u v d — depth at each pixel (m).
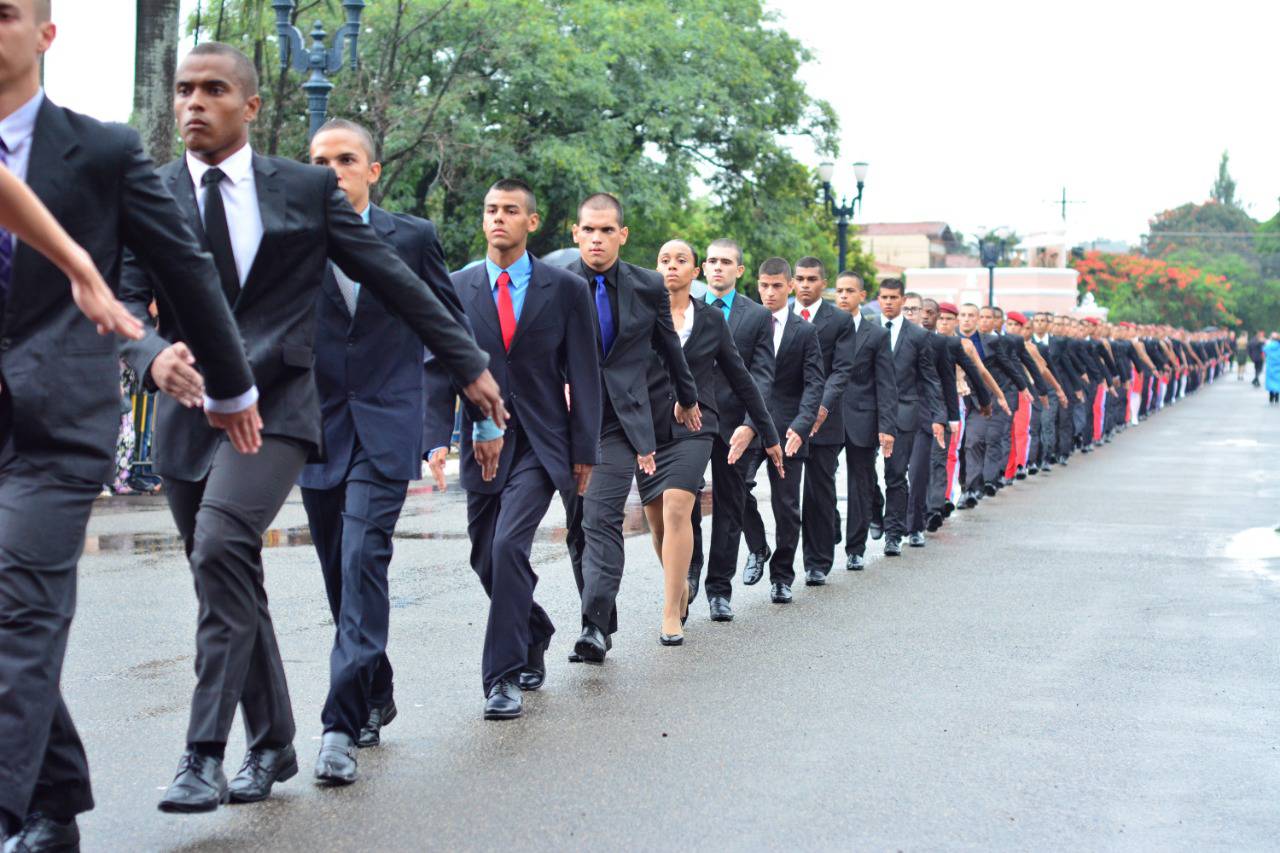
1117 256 94.75
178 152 18.70
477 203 32.41
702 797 4.95
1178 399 47.00
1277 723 6.08
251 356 4.54
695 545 8.71
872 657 7.38
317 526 5.46
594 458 6.27
